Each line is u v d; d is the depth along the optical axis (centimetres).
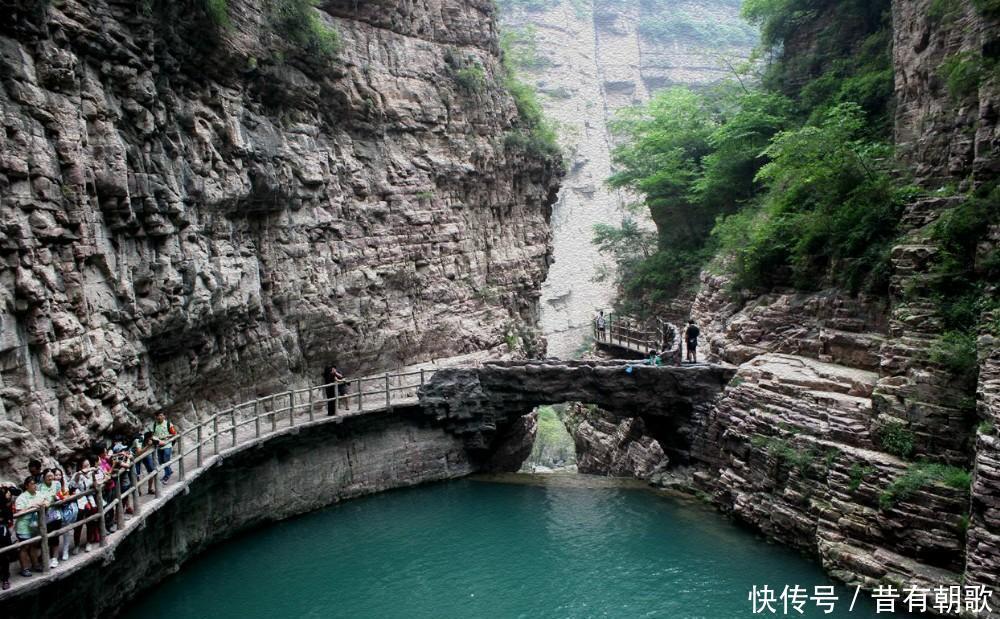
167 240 1947
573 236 7912
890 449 1905
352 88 2878
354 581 2041
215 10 2080
